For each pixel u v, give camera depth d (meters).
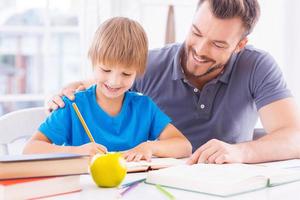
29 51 2.89
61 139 1.37
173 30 2.37
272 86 1.58
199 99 1.63
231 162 1.15
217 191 0.85
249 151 1.24
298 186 0.95
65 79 2.66
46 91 2.56
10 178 0.80
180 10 2.52
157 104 1.67
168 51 1.72
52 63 2.61
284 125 1.50
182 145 1.40
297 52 2.42
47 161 0.83
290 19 2.43
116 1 2.42
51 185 0.82
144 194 0.84
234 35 1.46
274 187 0.93
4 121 1.52
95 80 1.46
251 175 0.91
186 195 0.84
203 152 1.16
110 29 1.34
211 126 1.64
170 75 1.66
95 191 0.86
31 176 0.82
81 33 2.41
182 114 1.65
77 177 0.86
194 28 1.47
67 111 1.39
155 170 0.98
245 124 1.68
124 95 1.47
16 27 2.70
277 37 2.48
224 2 1.40
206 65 1.51
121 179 0.91
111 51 1.30
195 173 0.93
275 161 1.31
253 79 1.62
